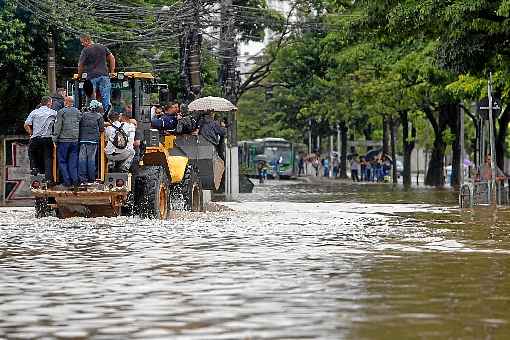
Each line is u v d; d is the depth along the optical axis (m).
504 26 62.75
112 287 22.97
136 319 18.67
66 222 43.50
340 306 19.84
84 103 48.09
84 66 47.41
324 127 186.38
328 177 188.25
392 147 144.00
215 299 20.94
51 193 44.44
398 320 18.22
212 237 36.16
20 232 38.50
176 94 93.56
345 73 115.12
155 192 45.94
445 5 64.19
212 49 88.94
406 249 31.42
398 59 106.00
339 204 65.19
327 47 109.19
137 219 45.31
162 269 26.27
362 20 70.31
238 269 26.11
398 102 119.31
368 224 43.44
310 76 121.19
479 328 17.39
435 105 118.50
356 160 162.38
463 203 59.84
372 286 22.75
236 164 84.69
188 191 52.66
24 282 24.00
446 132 117.88
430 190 99.31
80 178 44.34
